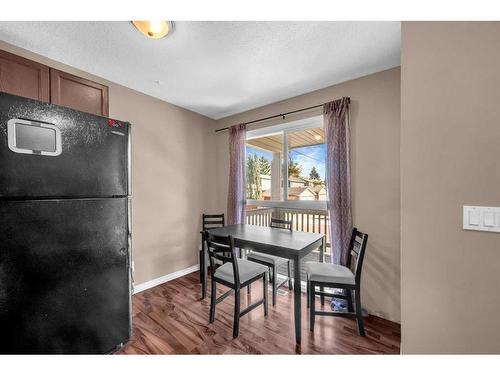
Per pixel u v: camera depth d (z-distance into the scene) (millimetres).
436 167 947
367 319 1956
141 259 2514
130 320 1516
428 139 963
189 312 2057
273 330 1788
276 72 2090
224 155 3418
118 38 1596
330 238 2242
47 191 1122
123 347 1584
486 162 853
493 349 862
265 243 1839
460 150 899
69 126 1205
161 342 1643
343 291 2117
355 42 1660
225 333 1750
